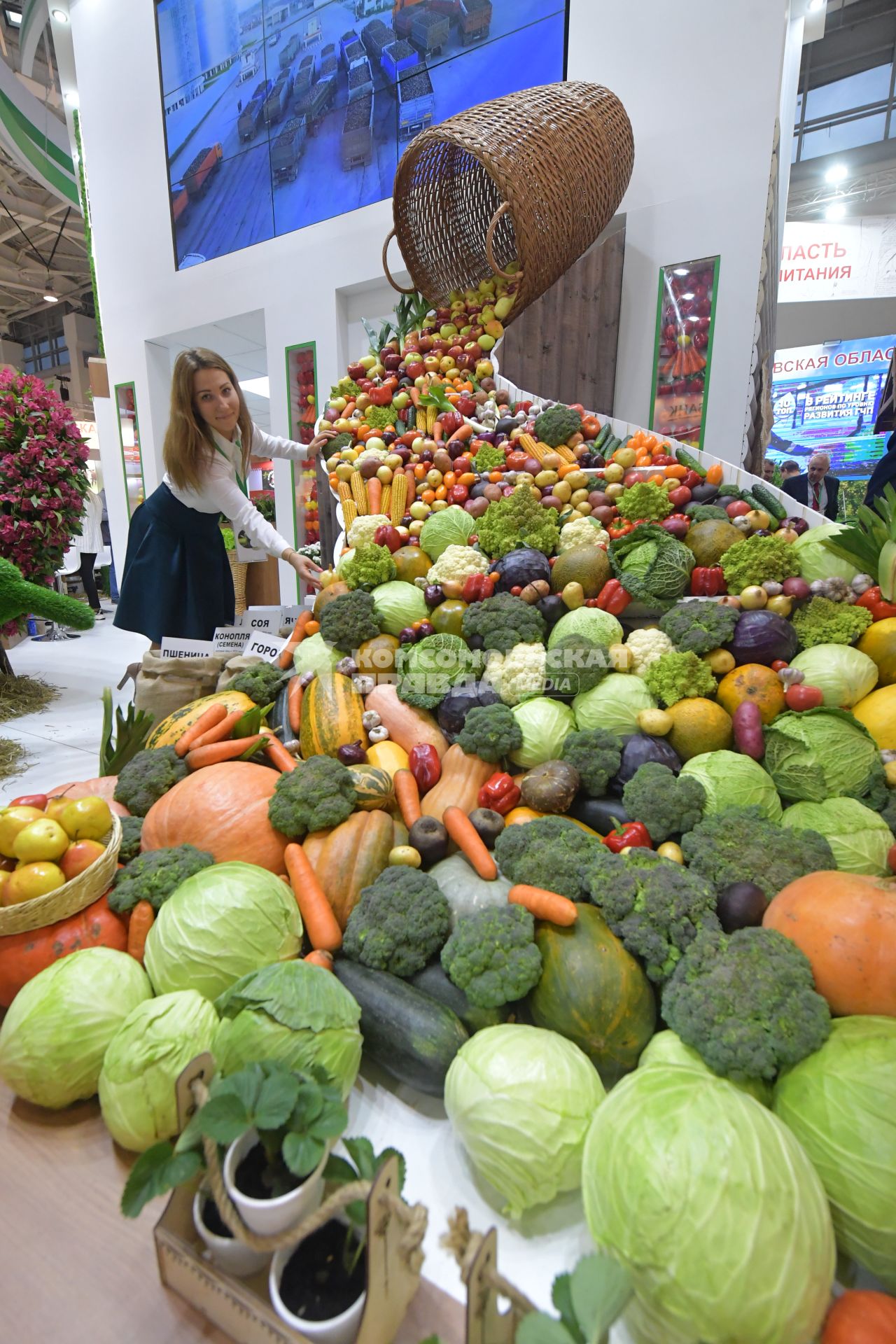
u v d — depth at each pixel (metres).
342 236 5.88
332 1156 1.12
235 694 2.59
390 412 3.57
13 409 4.89
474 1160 1.23
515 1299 0.89
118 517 8.81
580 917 1.53
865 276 8.80
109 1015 1.41
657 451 2.95
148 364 7.79
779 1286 0.93
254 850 1.88
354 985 1.53
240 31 5.89
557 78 4.64
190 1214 1.10
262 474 9.01
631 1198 1.02
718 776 1.88
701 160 4.21
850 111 10.60
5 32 10.42
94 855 1.65
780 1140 1.06
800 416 10.15
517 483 2.80
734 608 2.17
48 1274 1.11
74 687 5.34
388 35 5.21
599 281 4.52
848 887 1.40
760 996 1.27
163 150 6.76
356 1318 0.95
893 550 2.09
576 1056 1.31
